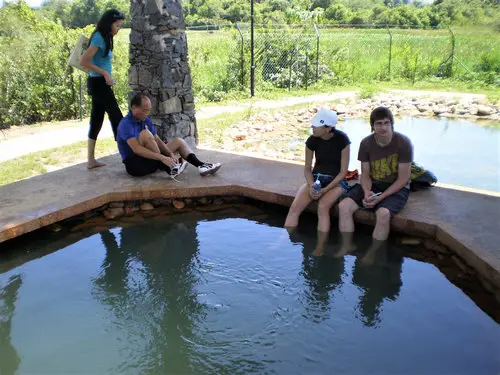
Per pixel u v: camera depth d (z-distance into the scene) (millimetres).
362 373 2469
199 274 3518
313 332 2830
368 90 12375
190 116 6398
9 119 9047
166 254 3840
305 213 4574
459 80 14609
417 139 7902
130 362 2607
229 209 4746
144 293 3285
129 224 4426
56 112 9719
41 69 9555
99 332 2869
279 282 3387
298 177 5051
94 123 5285
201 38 14078
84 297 3246
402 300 3129
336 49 15445
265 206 4785
